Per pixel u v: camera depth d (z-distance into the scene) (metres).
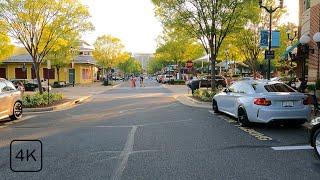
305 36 18.50
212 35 23.38
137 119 14.62
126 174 6.68
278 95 11.43
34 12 22.05
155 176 6.54
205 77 37.56
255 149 8.77
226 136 10.55
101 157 8.02
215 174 6.65
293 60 23.89
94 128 12.31
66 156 8.14
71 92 37.59
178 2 22.77
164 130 11.70
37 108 18.98
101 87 50.47
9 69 57.25
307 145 9.23
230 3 22.08
